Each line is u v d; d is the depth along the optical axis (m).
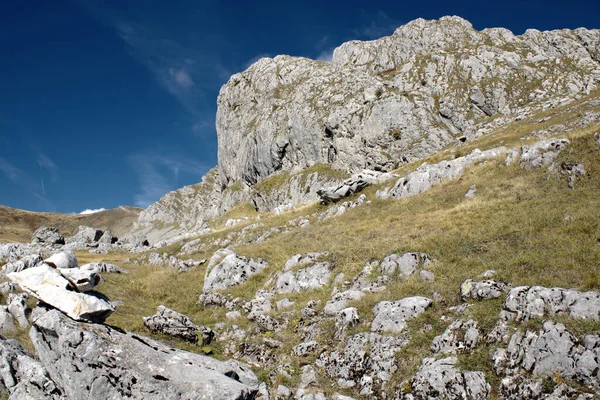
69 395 9.77
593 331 9.58
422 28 103.81
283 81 120.69
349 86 95.75
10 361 11.55
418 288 14.86
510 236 16.92
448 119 79.44
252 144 111.12
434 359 10.95
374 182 39.41
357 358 12.27
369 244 20.77
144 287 25.34
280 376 12.20
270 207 91.25
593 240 14.30
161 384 9.35
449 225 20.52
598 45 86.69
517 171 26.20
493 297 12.49
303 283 18.91
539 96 76.06
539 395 8.99
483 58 87.56
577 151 22.91
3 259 31.34
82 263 39.44
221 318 18.27
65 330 9.94
